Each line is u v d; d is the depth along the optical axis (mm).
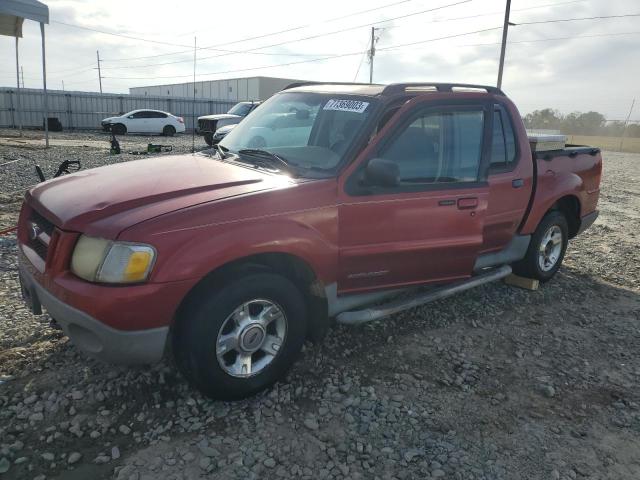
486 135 4195
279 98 4539
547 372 3861
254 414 3092
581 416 3350
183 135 30234
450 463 2818
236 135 4402
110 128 28297
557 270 5672
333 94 4066
